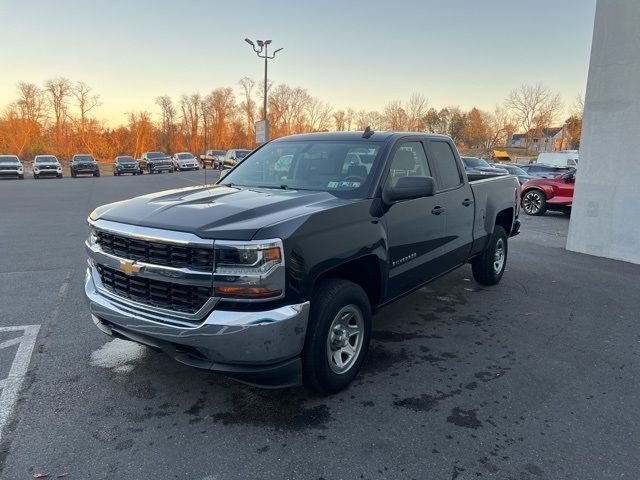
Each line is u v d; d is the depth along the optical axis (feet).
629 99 25.84
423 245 14.20
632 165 25.94
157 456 8.88
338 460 8.84
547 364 13.07
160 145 288.92
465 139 325.21
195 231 9.27
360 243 11.13
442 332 15.33
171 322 9.45
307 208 10.58
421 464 8.75
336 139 14.49
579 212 28.81
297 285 9.46
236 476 8.38
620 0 25.62
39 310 16.67
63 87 265.54
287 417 10.26
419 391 11.46
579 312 17.46
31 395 10.98
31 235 32.24
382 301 12.65
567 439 9.59
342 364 11.21
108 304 10.61
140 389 11.34
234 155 117.91
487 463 8.79
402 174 13.58
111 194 66.23
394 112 275.39
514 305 18.16
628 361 13.35
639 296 19.57
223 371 9.23
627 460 8.95
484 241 18.95
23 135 254.47
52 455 8.85
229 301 9.06
